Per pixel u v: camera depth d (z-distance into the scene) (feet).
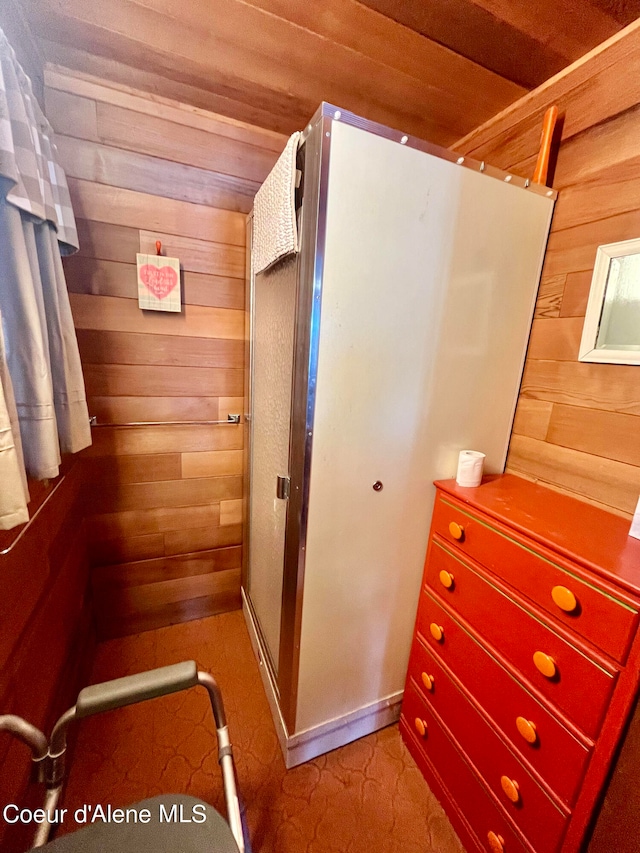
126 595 5.32
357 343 3.01
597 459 3.19
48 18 3.09
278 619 4.00
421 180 2.89
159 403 4.87
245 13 2.97
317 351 2.89
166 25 3.13
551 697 2.50
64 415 3.23
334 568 3.44
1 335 2.14
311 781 3.71
